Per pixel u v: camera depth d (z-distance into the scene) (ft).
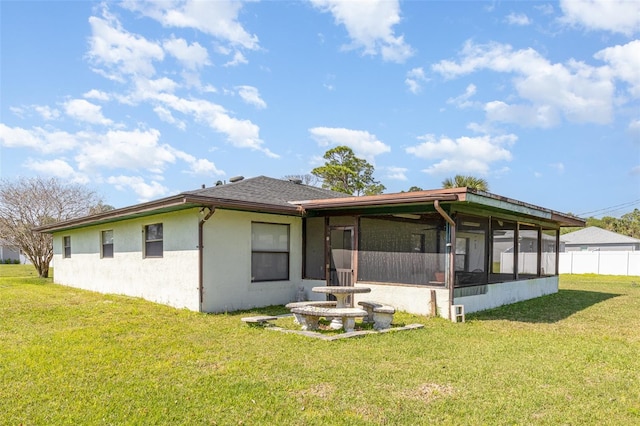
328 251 34.32
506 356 18.01
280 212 32.53
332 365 16.24
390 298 30.37
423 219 29.22
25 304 32.12
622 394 13.57
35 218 67.00
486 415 11.73
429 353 18.28
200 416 11.51
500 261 36.06
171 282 31.76
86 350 18.34
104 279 41.75
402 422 11.25
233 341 20.20
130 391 13.34
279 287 34.19
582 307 35.32
